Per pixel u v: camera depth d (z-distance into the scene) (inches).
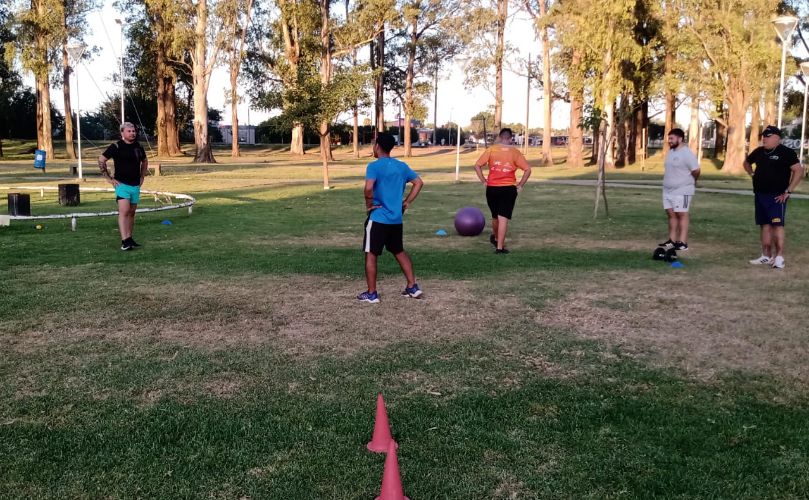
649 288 294.0
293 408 159.5
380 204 259.6
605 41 897.5
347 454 135.9
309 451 137.3
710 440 143.1
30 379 177.8
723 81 1338.6
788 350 206.4
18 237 440.8
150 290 284.5
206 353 200.7
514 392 170.9
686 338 219.0
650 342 214.5
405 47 2356.1
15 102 2709.2
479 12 1706.4
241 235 462.0
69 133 2050.9
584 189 944.9
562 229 503.2
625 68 1261.1
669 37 1285.7
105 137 3070.9
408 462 132.8
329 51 1684.3
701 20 1266.0
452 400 165.2
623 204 713.0
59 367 187.3
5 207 645.3
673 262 357.1
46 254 373.7
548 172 1470.2
